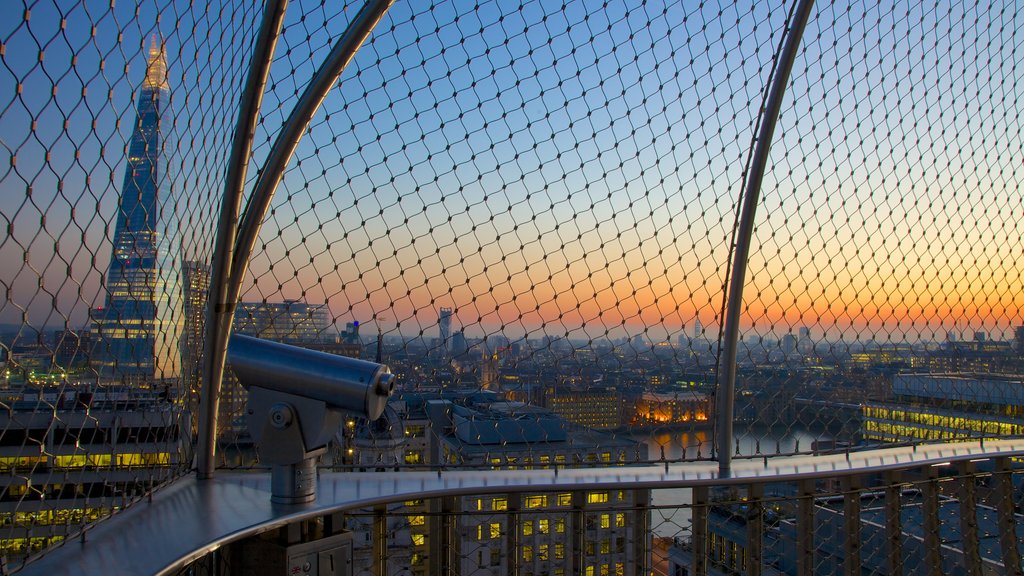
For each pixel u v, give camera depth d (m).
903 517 3.35
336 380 2.30
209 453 2.83
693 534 3.02
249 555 2.40
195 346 2.79
